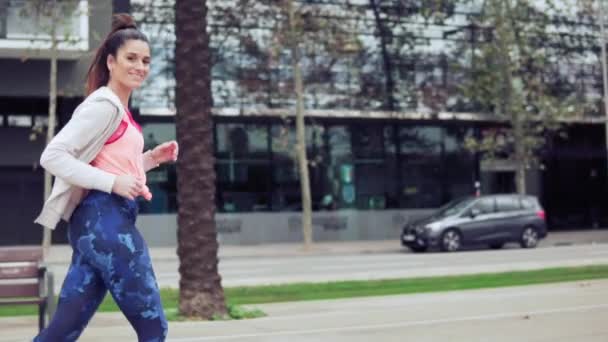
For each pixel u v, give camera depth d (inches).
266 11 1211.9
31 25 1031.0
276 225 1330.0
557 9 1353.3
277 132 1349.7
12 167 1224.2
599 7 1336.1
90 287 150.1
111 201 147.3
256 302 445.1
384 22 1332.4
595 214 1662.2
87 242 145.6
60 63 1138.7
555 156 1625.2
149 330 148.8
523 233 1128.2
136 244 147.4
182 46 382.6
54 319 149.9
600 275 578.6
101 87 153.5
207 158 380.5
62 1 992.2
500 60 1290.6
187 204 376.8
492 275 612.7
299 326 333.1
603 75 1364.4
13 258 284.7
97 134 147.2
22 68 1131.3
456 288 510.6
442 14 1341.0
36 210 1235.9
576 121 1466.5
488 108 1391.5
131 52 154.4
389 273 703.1
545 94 1334.9
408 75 1357.0
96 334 319.9
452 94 1376.7
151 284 148.6
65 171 142.4
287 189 1352.1
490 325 322.0
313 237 1355.8
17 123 1226.0
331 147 1390.3
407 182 1438.2
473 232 1093.1
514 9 1293.1
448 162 1467.8
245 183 1328.7
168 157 170.2
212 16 1211.9
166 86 1208.2
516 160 1320.1
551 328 309.3
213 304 369.7
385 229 1408.7
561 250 1050.1
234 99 1240.2
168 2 1194.0
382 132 1424.7
